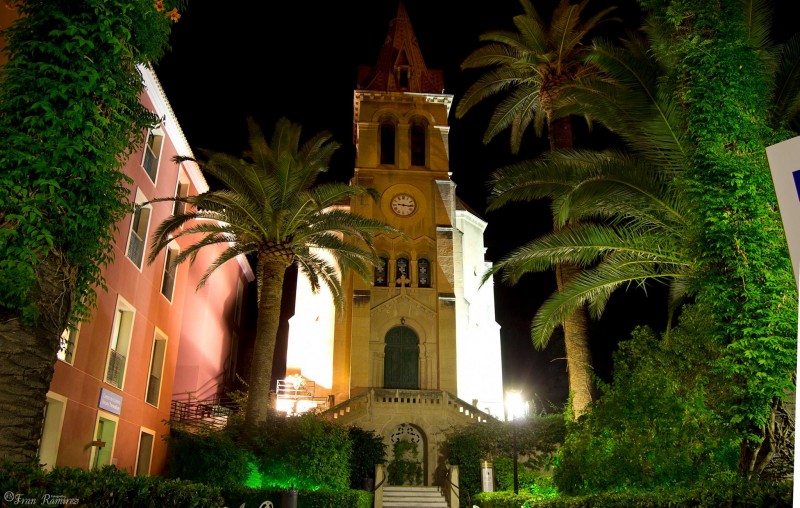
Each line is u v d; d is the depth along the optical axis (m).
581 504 12.67
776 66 14.94
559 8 26.30
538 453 31.58
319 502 23.55
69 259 9.98
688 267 16.30
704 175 12.99
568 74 25.98
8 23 15.79
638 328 19.14
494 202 18.23
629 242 16.69
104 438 21.52
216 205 27.50
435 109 46.47
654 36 15.39
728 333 12.47
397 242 42.50
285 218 28.75
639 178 15.32
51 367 9.36
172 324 28.27
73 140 9.95
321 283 41.88
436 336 40.38
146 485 8.76
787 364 11.77
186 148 28.98
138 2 11.28
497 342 44.22
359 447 32.31
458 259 43.53
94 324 19.73
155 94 24.08
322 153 30.94
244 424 27.14
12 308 8.99
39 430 8.97
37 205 9.49
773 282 12.19
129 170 22.06
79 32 10.35
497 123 28.31
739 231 12.50
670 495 9.98
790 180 4.64
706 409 14.59
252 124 31.06
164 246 25.30
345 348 39.81
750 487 8.84
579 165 16.84
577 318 22.97
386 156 45.97
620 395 14.79
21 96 9.92
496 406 42.19
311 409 35.00
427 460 33.56
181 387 33.22
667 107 14.56
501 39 26.86
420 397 34.97
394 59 47.78
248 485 25.22
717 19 13.52
